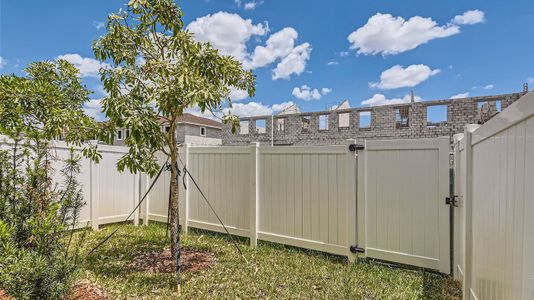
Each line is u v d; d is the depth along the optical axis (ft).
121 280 10.24
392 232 11.91
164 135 11.10
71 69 13.79
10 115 8.93
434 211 11.16
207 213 16.49
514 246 4.23
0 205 7.86
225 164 15.87
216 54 10.86
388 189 12.00
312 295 9.32
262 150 14.70
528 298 3.70
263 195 14.64
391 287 9.89
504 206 4.72
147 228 17.81
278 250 13.84
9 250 6.84
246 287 9.86
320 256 13.07
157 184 18.83
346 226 12.59
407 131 42.06
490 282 5.66
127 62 11.68
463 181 8.80
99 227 17.93
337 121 48.73
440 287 9.90
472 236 7.47
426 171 11.34
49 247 8.07
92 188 17.16
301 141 52.37
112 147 18.28
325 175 13.14
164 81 9.98
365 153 12.41
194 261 12.14
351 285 10.00
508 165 4.50
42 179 8.80
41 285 7.07
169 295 9.26
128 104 9.57
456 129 38.50
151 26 11.28
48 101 10.03
